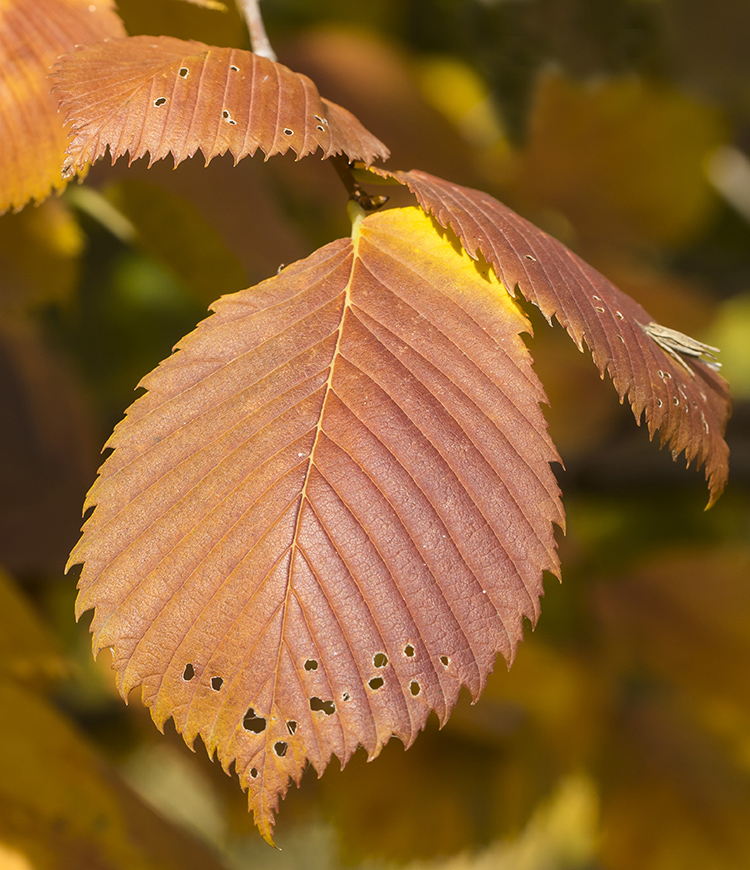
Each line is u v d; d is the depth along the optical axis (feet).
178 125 1.92
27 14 2.05
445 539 1.91
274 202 2.87
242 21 2.21
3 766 2.19
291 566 1.90
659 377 1.96
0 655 2.24
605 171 4.13
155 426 1.92
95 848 2.21
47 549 3.47
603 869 3.17
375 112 3.82
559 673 3.34
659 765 3.26
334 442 1.92
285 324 1.94
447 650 1.90
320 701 1.90
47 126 2.03
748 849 3.10
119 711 3.89
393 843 3.09
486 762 3.24
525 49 4.29
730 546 4.00
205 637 1.90
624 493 4.11
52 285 2.40
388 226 1.98
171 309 4.55
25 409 3.55
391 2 4.49
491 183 4.12
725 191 4.79
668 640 3.46
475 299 1.95
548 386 4.15
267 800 1.89
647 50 4.12
